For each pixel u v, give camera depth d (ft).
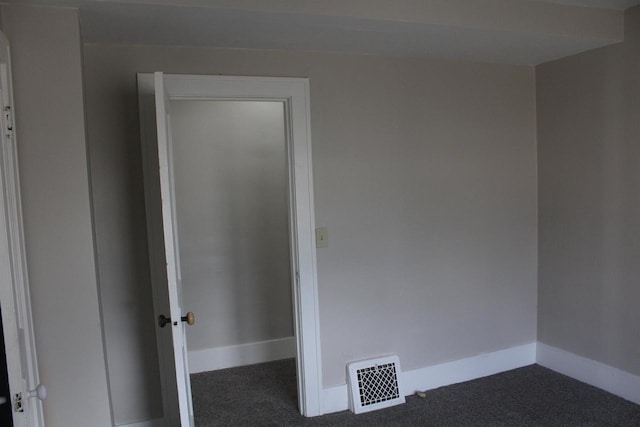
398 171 9.75
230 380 11.27
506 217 10.89
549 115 10.68
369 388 9.65
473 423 8.85
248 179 12.07
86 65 7.78
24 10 5.90
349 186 9.39
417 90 9.78
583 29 8.51
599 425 8.59
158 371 8.47
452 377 10.57
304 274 9.12
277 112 12.18
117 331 8.26
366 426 8.90
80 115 6.15
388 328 9.95
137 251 8.23
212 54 8.38
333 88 9.12
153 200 8.17
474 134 10.39
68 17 6.06
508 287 11.05
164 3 5.95
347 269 9.51
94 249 6.39
